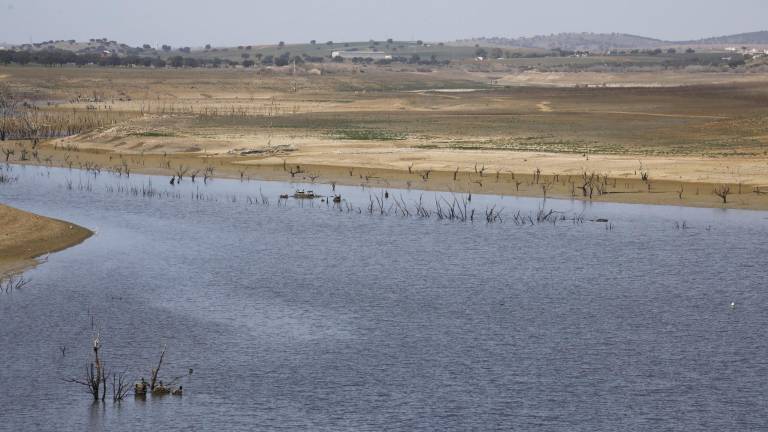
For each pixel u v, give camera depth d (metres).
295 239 104.00
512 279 88.06
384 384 61.91
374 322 74.75
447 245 101.50
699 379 63.09
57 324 72.31
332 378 62.72
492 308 78.75
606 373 64.06
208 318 74.94
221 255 96.38
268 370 64.12
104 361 65.19
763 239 103.00
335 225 111.44
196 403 58.75
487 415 57.41
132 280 85.44
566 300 81.00
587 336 71.56
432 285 85.69
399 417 57.09
